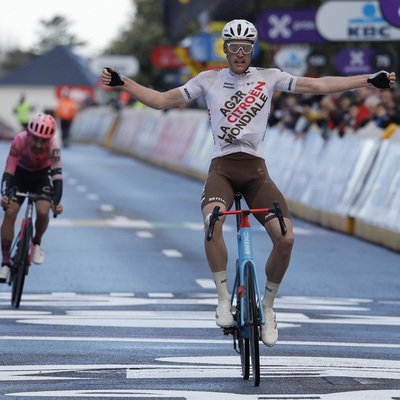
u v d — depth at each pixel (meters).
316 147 52.06
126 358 21.19
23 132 29.42
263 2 112.50
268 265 19.64
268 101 20.06
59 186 28.69
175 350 22.06
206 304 28.23
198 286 31.25
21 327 24.67
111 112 124.56
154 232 44.69
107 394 17.97
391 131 44.78
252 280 18.89
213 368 20.23
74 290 30.38
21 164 29.55
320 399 17.70
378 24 55.09
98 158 101.00
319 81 20.14
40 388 18.44
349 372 20.00
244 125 19.94
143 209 54.41
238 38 19.77
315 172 51.34
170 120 89.12
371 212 43.81
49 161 29.70
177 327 24.83
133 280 32.19
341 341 23.47
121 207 55.25
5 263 28.48
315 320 26.27
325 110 52.41
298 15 62.03
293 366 20.58
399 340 23.75
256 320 18.56
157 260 36.53
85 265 35.19
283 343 23.14
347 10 55.12
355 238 44.91
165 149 87.62
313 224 50.03
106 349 22.11
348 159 47.62
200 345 22.67
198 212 53.31
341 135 49.34
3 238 28.62
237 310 19.52
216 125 20.06
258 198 19.83
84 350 21.97
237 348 22.28
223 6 79.56
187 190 66.38
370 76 20.06
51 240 41.56
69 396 17.80
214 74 20.09
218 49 81.19
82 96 172.12
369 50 57.72
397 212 41.25
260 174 20.00
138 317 26.16
